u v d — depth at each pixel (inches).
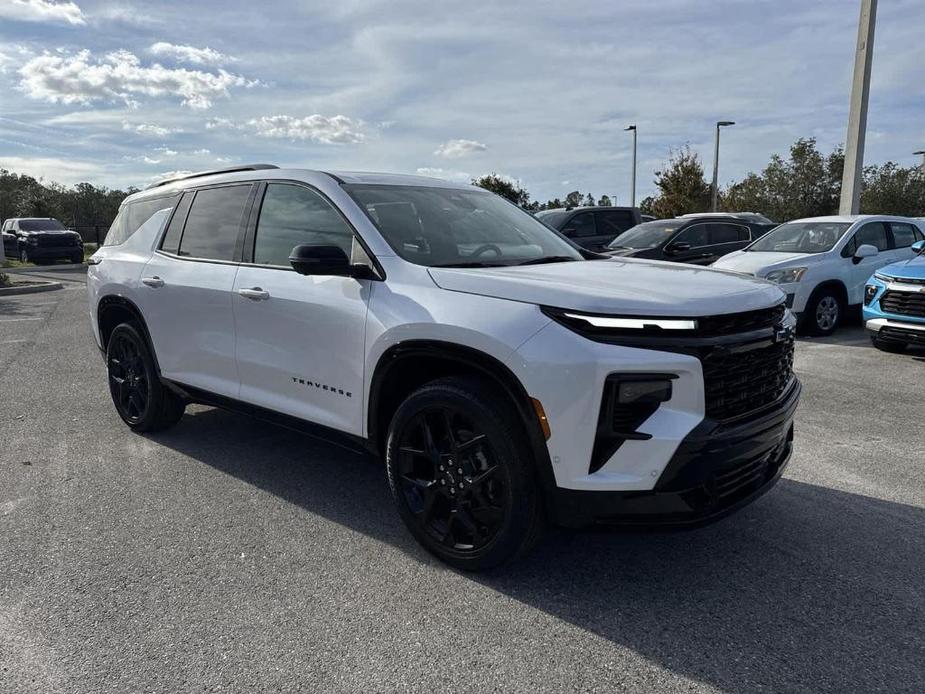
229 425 212.5
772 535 136.6
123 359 204.8
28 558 128.0
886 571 122.3
